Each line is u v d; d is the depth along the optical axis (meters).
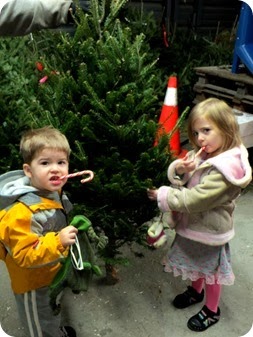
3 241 1.53
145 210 2.04
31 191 1.57
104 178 1.86
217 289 2.02
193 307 2.24
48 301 1.70
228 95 3.75
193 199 1.77
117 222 1.92
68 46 1.83
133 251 2.45
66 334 1.97
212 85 3.91
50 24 2.15
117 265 2.50
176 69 4.34
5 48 3.24
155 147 1.89
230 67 4.02
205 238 1.87
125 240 2.03
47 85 1.97
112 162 1.83
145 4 5.91
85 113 1.87
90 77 1.81
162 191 1.84
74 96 1.85
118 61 1.81
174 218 1.96
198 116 1.80
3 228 1.51
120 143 1.85
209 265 1.94
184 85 4.28
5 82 2.85
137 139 1.86
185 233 1.92
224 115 1.77
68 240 1.46
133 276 2.44
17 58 3.14
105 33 1.85
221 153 1.81
